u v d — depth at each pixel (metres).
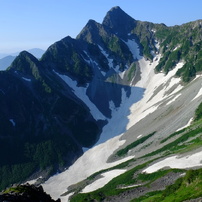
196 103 182.25
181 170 105.81
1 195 59.69
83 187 152.88
